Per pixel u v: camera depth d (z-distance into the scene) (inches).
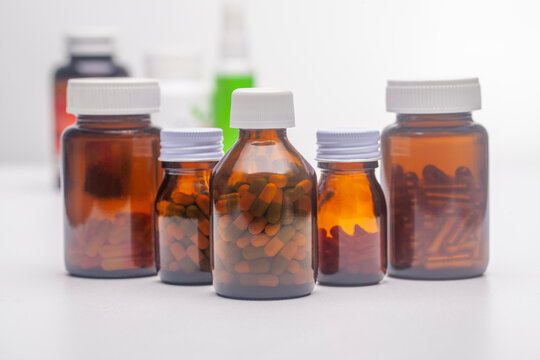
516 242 38.1
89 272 32.9
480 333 27.8
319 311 29.4
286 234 30.0
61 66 54.8
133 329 28.4
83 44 54.3
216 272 30.5
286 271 30.1
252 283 30.1
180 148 31.1
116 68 54.8
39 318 29.4
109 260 32.7
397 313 29.2
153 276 33.0
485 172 32.3
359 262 31.4
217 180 30.2
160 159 31.6
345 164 31.1
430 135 31.7
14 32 69.5
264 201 29.7
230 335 27.8
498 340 27.3
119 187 32.5
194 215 31.5
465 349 26.8
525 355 26.5
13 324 29.0
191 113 52.4
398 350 26.8
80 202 32.7
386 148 32.4
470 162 31.9
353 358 26.4
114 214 32.6
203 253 31.7
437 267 32.0
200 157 31.2
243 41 53.6
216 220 30.3
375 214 31.4
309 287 30.5
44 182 59.3
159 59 52.2
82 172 32.6
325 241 31.4
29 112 70.1
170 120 52.1
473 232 32.2
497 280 32.3
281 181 29.7
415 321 28.6
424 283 31.9
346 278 31.4
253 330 28.0
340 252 31.3
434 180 31.8
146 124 33.1
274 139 30.0
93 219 32.6
